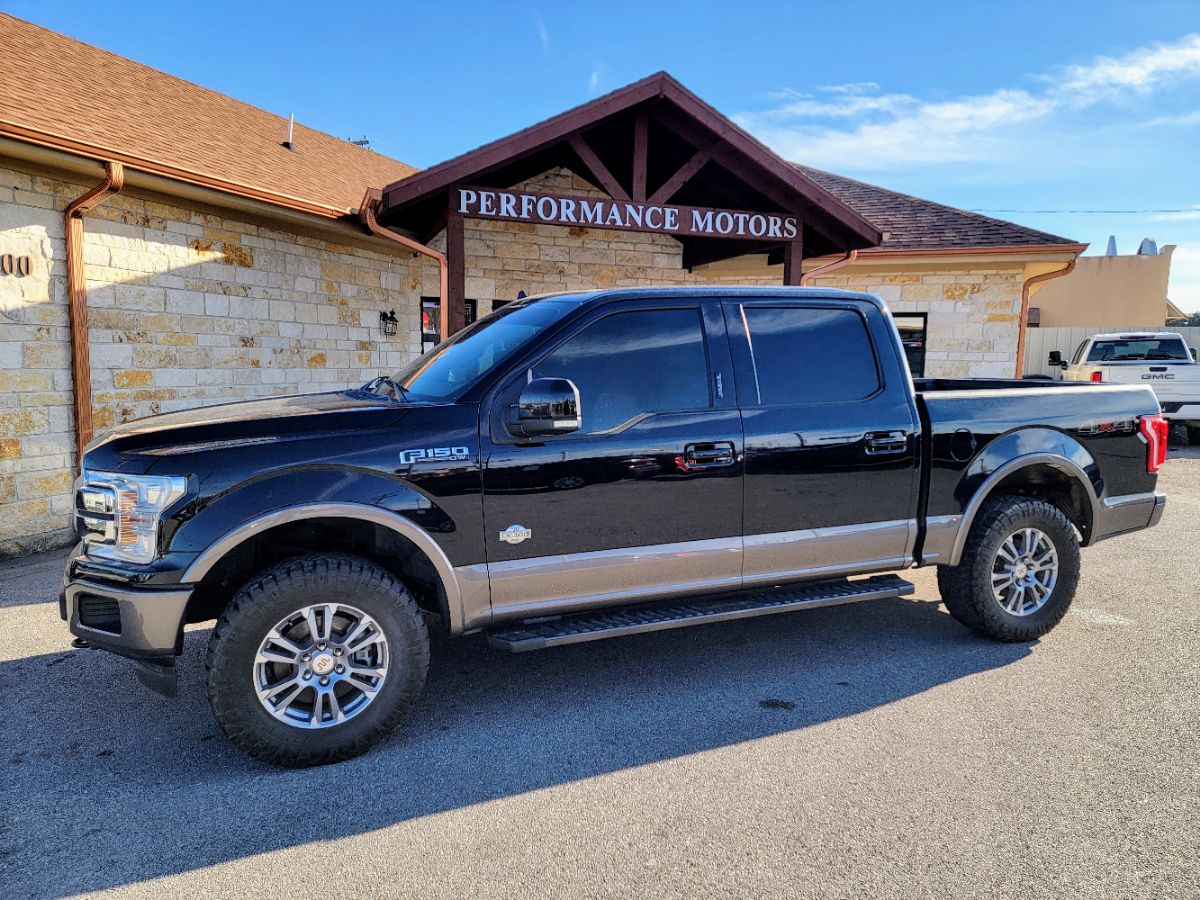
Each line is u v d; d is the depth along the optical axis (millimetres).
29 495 6816
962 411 4465
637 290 3924
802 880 2525
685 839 2754
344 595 3270
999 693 3959
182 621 3094
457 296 8195
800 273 9602
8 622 5031
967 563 4504
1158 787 3061
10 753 3408
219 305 8445
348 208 9312
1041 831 2775
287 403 3939
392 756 3375
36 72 8250
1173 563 6566
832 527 4172
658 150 10203
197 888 2512
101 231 7270
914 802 2969
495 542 3523
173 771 3254
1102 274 31641
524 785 3131
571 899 2451
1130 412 4895
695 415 3875
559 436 3625
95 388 7305
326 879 2555
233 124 10844
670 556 3818
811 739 3488
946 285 13148
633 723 3670
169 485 3102
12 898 2463
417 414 3471
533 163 10586
